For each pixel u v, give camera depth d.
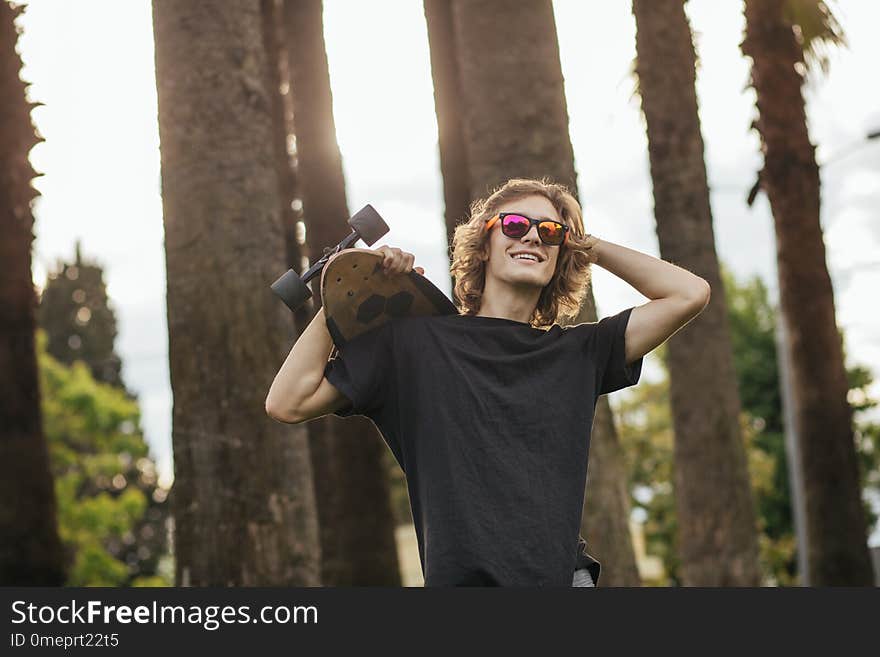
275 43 17.00
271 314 8.21
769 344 47.78
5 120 13.63
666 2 15.39
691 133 15.30
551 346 3.65
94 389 43.56
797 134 16.55
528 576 3.38
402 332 3.66
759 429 47.31
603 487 9.98
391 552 15.87
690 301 3.83
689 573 15.39
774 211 16.78
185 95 8.27
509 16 9.20
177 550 8.14
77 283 67.56
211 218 8.16
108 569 41.44
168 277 8.25
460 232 3.92
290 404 3.70
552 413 3.55
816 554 16.59
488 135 9.14
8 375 13.71
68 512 40.97
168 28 8.34
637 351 3.81
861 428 43.03
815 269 16.61
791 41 16.41
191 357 8.12
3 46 13.57
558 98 9.25
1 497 13.57
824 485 16.55
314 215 15.69
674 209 15.27
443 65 13.23
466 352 3.58
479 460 3.45
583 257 3.95
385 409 3.69
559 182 9.12
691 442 15.39
